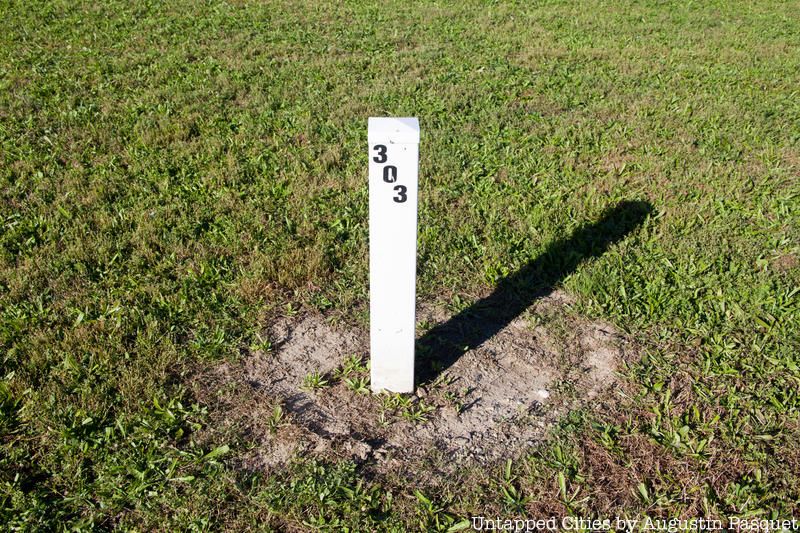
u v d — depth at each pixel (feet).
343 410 5.59
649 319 6.70
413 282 5.20
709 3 21.29
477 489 4.94
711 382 5.92
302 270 7.20
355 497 4.82
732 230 8.24
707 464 5.13
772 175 9.77
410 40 16.28
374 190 4.84
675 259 7.65
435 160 9.86
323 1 19.76
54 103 11.65
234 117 11.27
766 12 20.39
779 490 4.96
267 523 4.63
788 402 5.69
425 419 5.52
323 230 7.98
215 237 7.88
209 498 4.79
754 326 6.60
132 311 6.51
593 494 4.94
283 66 14.02
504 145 10.56
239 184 9.15
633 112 12.00
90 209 8.38
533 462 5.14
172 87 12.50
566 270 7.47
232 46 15.21
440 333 6.49
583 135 10.88
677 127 11.38
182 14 17.85
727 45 16.71
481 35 16.81
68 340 6.12
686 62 15.20
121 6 18.26
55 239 7.71
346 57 14.74
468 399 5.74
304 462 5.08
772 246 7.99
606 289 7.11
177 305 6.69
